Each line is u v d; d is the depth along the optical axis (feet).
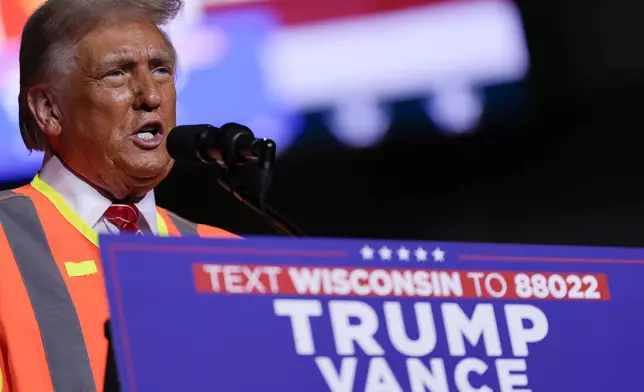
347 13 23.29
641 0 24.44
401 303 7.41
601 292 7.95
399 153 24.35
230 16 22.94
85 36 10.23
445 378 7.38
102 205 10.57
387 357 7.29
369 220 25.27
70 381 9.45
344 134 23.45
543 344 7.68
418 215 25.31
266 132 23.13
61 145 10.47
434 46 23.52
